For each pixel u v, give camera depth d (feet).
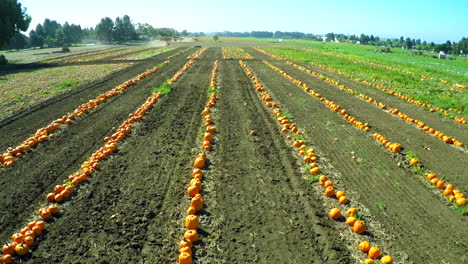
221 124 51.70
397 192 33.42
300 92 75.66
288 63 130.31
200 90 74.69
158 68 108.68
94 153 39.86
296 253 24.59
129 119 51.80
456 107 66.13
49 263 23.25
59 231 26.50
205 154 40.52
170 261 23.72
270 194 32.07
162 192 32.07
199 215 28.71
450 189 33.47
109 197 31.17
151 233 26.40
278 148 43.01
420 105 67.72
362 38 482.28
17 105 61.26
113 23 423.23
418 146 45.65
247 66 117.60
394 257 24.63
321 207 30.37
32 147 42.52
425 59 199.52
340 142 45.80
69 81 83.97
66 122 51.47
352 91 77.30
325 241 25.93
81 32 449.48
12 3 150.00
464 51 296.51
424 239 26.66
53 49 263.08
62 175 35.40
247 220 28.14
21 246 24.09
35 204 30.14
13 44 313.32
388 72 110.83
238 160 39.14
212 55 164.66
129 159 38.99
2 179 34.40
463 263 24.25
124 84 78.02
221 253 24.48
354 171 37.50
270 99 67.21
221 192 32.27
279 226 27.48
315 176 35.40
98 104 62.23
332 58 157.17
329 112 60.29
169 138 45.50
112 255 24.04
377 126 53.26
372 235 26.91
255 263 23.57
